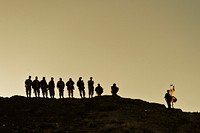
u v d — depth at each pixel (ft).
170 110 158.81
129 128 127.95
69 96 173.27
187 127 138.10
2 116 140.56
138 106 157.79
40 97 167.02
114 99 161.58
